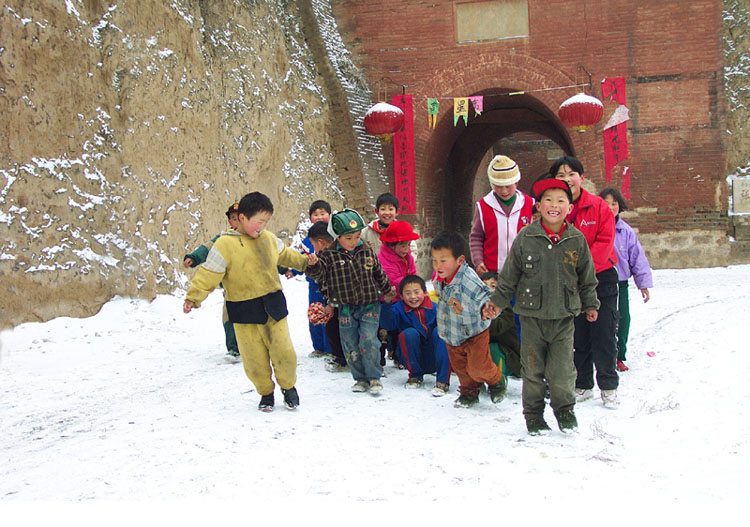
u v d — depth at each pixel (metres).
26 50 9.52
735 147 18.38
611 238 5.86
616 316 5.83
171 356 8.62
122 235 10.80
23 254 9.05
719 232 18.02
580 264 4.86
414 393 6.55
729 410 5.16
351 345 6.58
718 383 6.17
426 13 19.31
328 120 18.66
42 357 8.12
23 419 5.79
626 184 18.38
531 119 23.95
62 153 10.02
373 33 19.62
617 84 18.17
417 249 19.41
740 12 18.47
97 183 10.54
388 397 6.37
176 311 10.91
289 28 18.20
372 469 4.22
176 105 12.61
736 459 4.00
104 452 4.77
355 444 4.80
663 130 18.20
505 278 5.00
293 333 10.47
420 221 19.77
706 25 17.91
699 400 5.59
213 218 13.38
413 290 6.78
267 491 3.87
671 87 18.11
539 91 18.75
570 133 18.69
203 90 13.54
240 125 14.73
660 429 4.85
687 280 16.16
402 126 18.91
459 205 26.06
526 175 36.03
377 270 6.50
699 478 3.78
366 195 18.42
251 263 5.68
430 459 4.40
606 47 18.31
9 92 9.21
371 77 19.69
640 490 3.66
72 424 5.62
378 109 18.05
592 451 4.46
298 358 8.54
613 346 5.81
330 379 7.29
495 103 21.83
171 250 11.98
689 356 7.62
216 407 6.07
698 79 17.98
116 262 10.52
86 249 10.09
